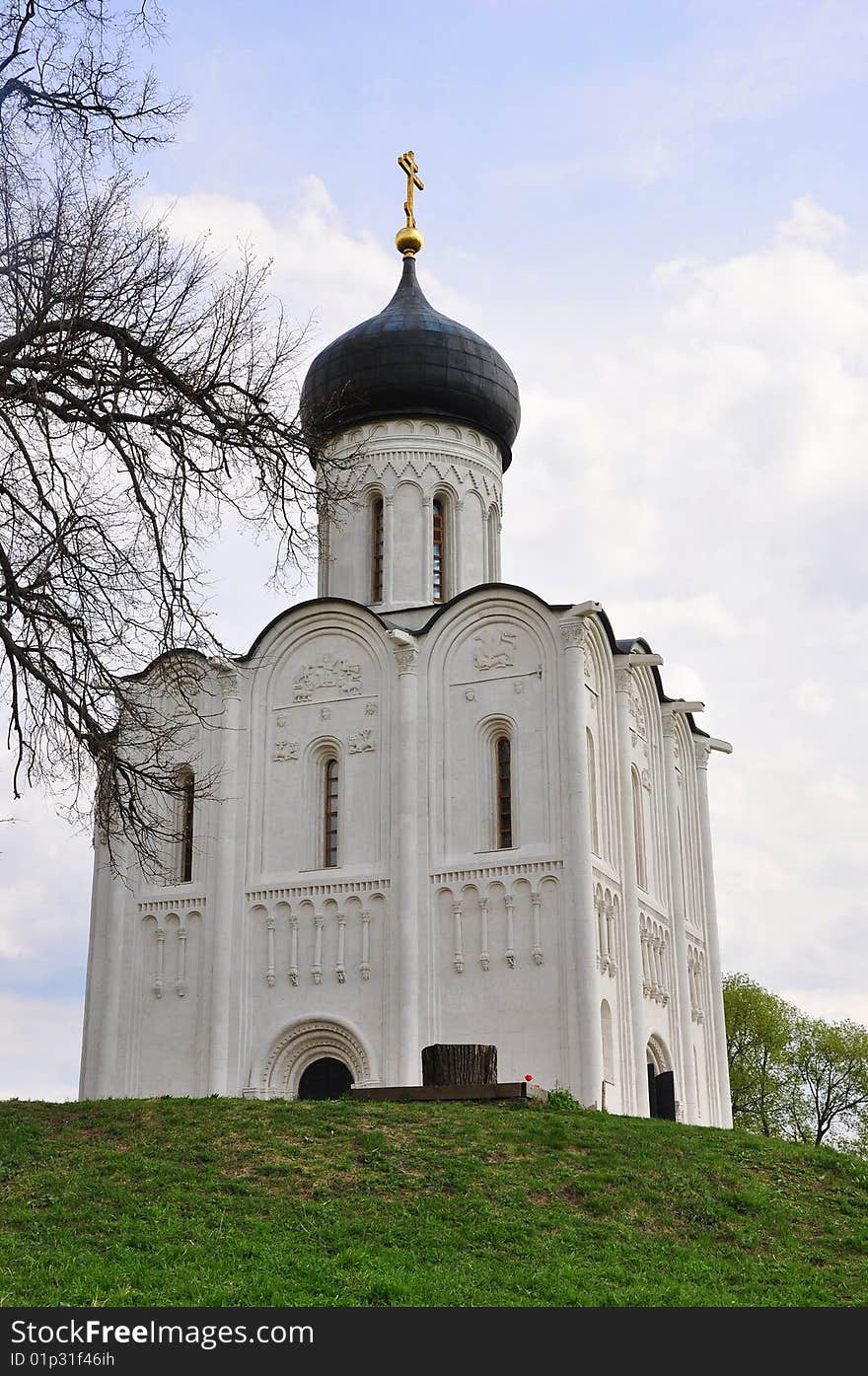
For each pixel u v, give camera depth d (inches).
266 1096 1379.2
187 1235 698.8
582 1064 1275.8
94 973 1496.1
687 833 1701.5
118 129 917.8
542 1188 813.2
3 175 883.4
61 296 873.5
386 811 1424.7
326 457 981.2
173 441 915.4
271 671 1520.7
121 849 1504.7
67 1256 652.7
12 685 880.3
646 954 1485.0
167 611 911.0
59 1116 943.0
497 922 1347.2
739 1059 2405.3
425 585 1619.1
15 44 885.2
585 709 1396.4
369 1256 684.1
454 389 1673.2
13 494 869.8
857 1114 2417.6
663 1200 820.0
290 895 1430.9
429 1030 1337.4
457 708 1428.4
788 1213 832.3
